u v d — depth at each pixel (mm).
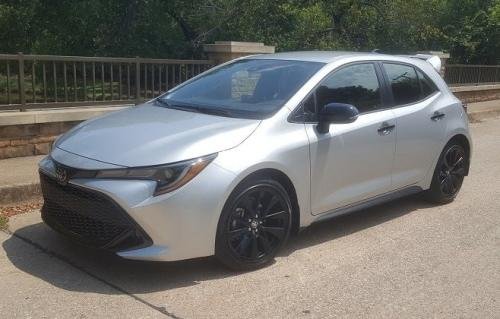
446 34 23250
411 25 19547
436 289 4312
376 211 6238
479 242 5367
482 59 23781
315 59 5371
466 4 23688
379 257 4895
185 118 4688
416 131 5828
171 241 3994
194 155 4074
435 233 5578
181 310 3803
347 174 5113
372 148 5301
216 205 4090
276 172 4492
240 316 3764
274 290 4164
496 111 16203
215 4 15641
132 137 4316
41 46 14930
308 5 18359
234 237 4293
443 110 6258
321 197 4918
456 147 6500
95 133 4516
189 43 15914
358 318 3822
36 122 7238
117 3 14648
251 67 5512
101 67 8094
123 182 3943
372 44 19594
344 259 4816
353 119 4723
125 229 3975
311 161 4738
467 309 4020
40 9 14438
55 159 4379
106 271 4352
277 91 4973
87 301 3875
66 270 4348
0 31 14359
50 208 4547
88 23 14727
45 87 7652
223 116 4727
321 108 4961
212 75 5691
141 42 15070
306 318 3783
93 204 4074
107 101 8172
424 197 6586
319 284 4305
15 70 8352
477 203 6691
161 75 8805
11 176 6168
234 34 15883
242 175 4199
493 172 8445
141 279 4234
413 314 3910
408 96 5926
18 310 3730
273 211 4547
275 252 4617
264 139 4453
